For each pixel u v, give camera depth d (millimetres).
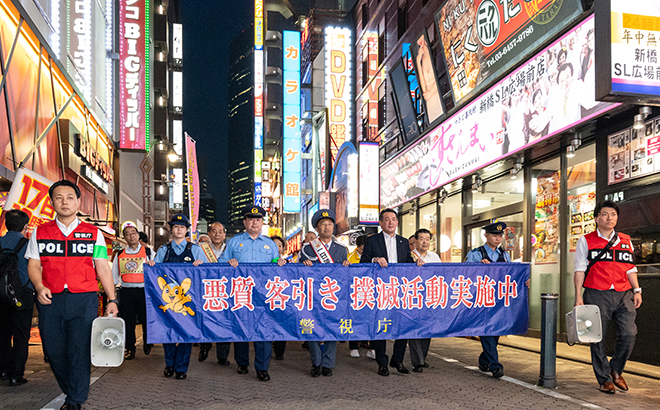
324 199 23500
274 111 54156
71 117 14141
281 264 5570
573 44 7797
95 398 4852
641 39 5707
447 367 6555
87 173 15148
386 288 5754
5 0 9281
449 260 14234
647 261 6973
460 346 8555
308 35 35375
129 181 24531
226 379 5797
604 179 7805
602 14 5762
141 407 4504
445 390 5188
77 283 4133
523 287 6035
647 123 6973
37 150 11188
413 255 7047
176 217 6203
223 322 5414
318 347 6035
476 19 10555
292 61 30922
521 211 10555
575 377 5883
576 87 7707
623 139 7422
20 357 5418
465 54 11172
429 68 13016
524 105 9156
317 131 29250
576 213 8898
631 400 4770
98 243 4262
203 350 7164
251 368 6570
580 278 5227
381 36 21375
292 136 30438
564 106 8016
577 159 8891
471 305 5887
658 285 6418
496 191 11789
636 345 6699
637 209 7168
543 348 5395
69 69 13984
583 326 4965
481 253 6270
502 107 9914
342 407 4508
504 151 9844
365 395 4973
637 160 7160
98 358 4074
